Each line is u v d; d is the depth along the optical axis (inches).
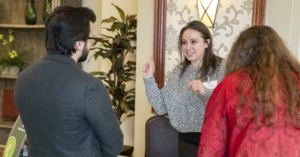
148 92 76.9
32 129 47.8
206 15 95.6
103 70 130.3
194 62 71.7
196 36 68.9
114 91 113.7
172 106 73.4
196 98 69.4
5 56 129.4
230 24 95.0
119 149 50.8
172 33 100.0
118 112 114.7
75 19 46.5
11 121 128.0
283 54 44.6
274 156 40.3
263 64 43.6
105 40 111.7
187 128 71.0
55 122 45.1
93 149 48.3
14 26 125.0
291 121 40.3
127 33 112.7
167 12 100.2
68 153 45.8
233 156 44.3
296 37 88.4
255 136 41.2
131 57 122.6
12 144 63.0
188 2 97.8
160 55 101.0
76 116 44.8
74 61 47.8
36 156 48.4
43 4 131.3
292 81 41.8
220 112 46.1
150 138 88.3
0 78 137.0
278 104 40.7
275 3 90.2
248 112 42.2
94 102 45.1
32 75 46.8
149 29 102.9
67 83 44.6
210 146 46.5
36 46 135.7
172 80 75.6
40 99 45.4
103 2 125.3
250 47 46.0
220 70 68.8
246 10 93.0
